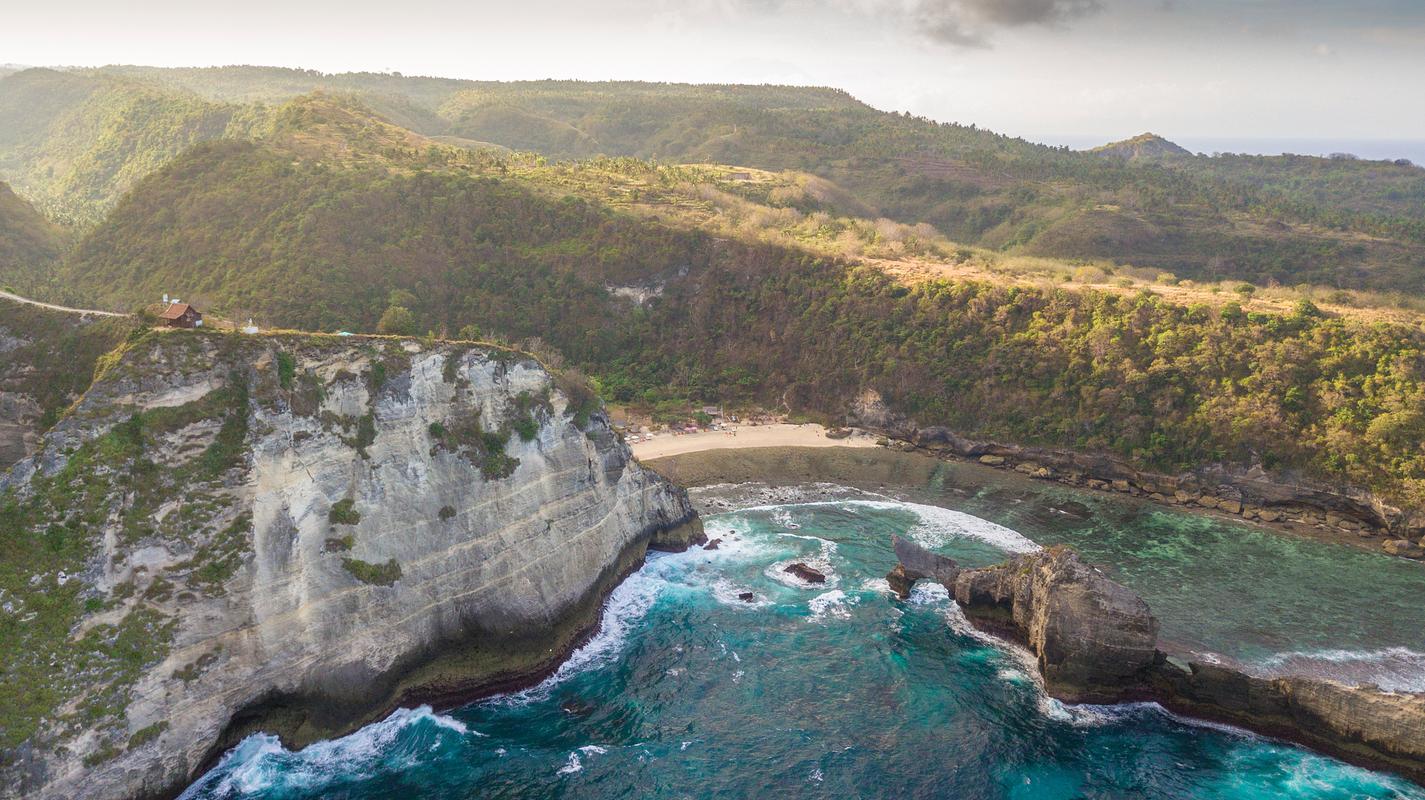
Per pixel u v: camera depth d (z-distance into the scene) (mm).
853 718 54875
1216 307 111250
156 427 47094
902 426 115188
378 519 53844
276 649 48375
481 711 54844
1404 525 84312
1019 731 53969
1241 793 49000
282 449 50406
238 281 118375
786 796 47938
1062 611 57500
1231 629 66312
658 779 49000
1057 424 105312
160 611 44906
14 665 40469
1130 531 86125
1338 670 60781
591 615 64562
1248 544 83250
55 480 44312
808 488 96000
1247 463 94312
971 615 66562
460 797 46906
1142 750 52562
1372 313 111688
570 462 66000
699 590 71250
